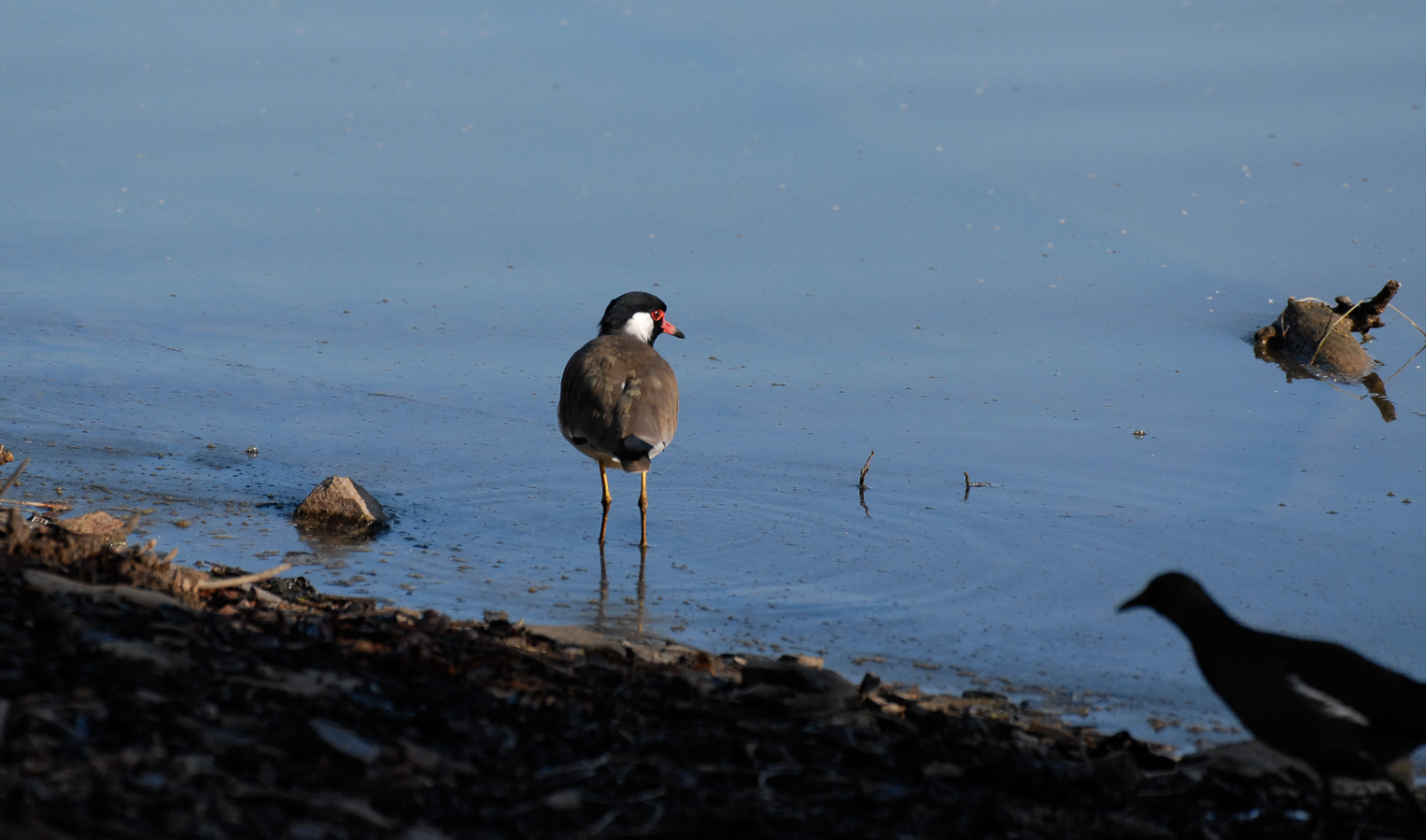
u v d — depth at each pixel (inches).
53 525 439.2
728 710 353.4
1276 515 589.0
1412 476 631.8
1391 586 520.7
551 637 417.7
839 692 384.8
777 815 287.6
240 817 249.6
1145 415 702.5
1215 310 816.3
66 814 236.8
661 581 520.7
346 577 501.7
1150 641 478.6
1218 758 371.6
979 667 453.7
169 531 531.5
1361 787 356.2
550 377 741.3
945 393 728.3
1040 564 542.0
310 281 828.0
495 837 263.6
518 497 605.0
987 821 295.4
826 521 582.2
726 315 808.3
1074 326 800.9
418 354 758.5
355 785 270.5
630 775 301.4
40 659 299.6
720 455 655.1
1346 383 745.6
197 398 687.1
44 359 714.2
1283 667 321.4
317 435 655.1
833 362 762.2
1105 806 323.0
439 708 325.7
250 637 351.6
